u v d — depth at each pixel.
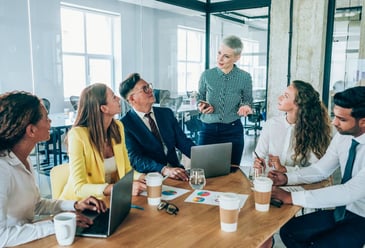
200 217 1.57
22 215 1.50
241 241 1.33
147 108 2.49
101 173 2.05
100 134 2.05
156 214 1.60
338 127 1.83
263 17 6.09
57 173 2.13
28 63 5.98
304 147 2.43
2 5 5.45
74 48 7.05
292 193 1.76
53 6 6.40
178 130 2.74
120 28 7.80
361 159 1.85
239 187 2.03
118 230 1.43
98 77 7.70
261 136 2.68
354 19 4.52
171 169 2.24
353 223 1.88
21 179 1.49
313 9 4.55
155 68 8.59
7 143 1.44
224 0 5.53
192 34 7.32
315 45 4.59
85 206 1.62
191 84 7.66
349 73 4.65
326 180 2.17
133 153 2.41
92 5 7.13
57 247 1.28
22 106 1.44
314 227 1.99
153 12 8.29
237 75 3.24
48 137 1.58
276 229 1.46
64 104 6.82
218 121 3.28
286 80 4.89
